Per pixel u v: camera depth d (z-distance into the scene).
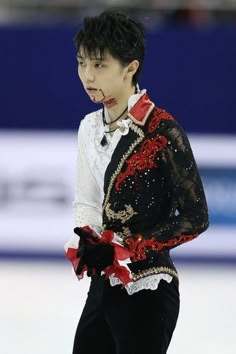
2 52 22.33
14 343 16.36
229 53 22.45
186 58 22.45
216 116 22.59
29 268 22.09
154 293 9.31
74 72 22.41
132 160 9.13
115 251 8.86
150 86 22.53
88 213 9.91
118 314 9.39
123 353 9.34
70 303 19.30
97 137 9.52
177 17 24.22
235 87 22.56
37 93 22.44
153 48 22.39
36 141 22.45
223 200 22.52
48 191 22.45
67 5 24.48
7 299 19.48
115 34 8.77
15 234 22.48
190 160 9.02
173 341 16.58
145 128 9.09
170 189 9.27
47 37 22.30
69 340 16.62
